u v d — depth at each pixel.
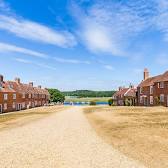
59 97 153.50
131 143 18.84
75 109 78.31
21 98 90.25
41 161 14.22
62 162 13.98
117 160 14.27
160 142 18.47
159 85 66.00
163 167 12.78
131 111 51.78
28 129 28.52
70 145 18.81
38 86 131.50
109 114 47.28
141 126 27.28
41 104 119.69
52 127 30.38
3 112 73.75
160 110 49.72
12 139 21.64
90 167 12.95
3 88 76.56
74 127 30.09
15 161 14.26
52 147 18.11
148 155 15.19
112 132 24.64
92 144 19.09
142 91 78.56
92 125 31.91
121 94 103.00
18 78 97.50
